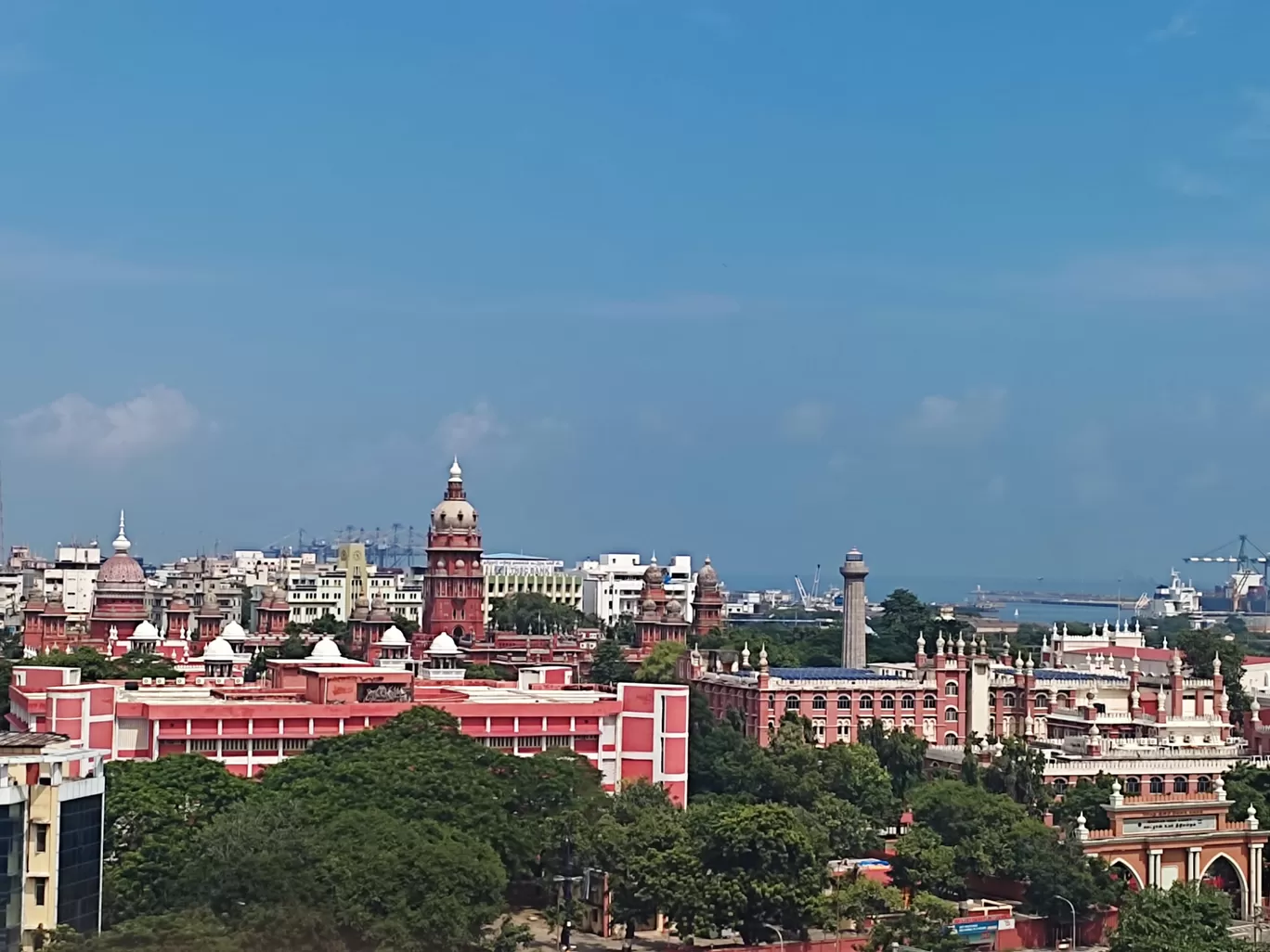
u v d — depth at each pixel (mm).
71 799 137500
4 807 131750
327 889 154750
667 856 188750
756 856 187750
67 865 136875
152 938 132625
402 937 151500
